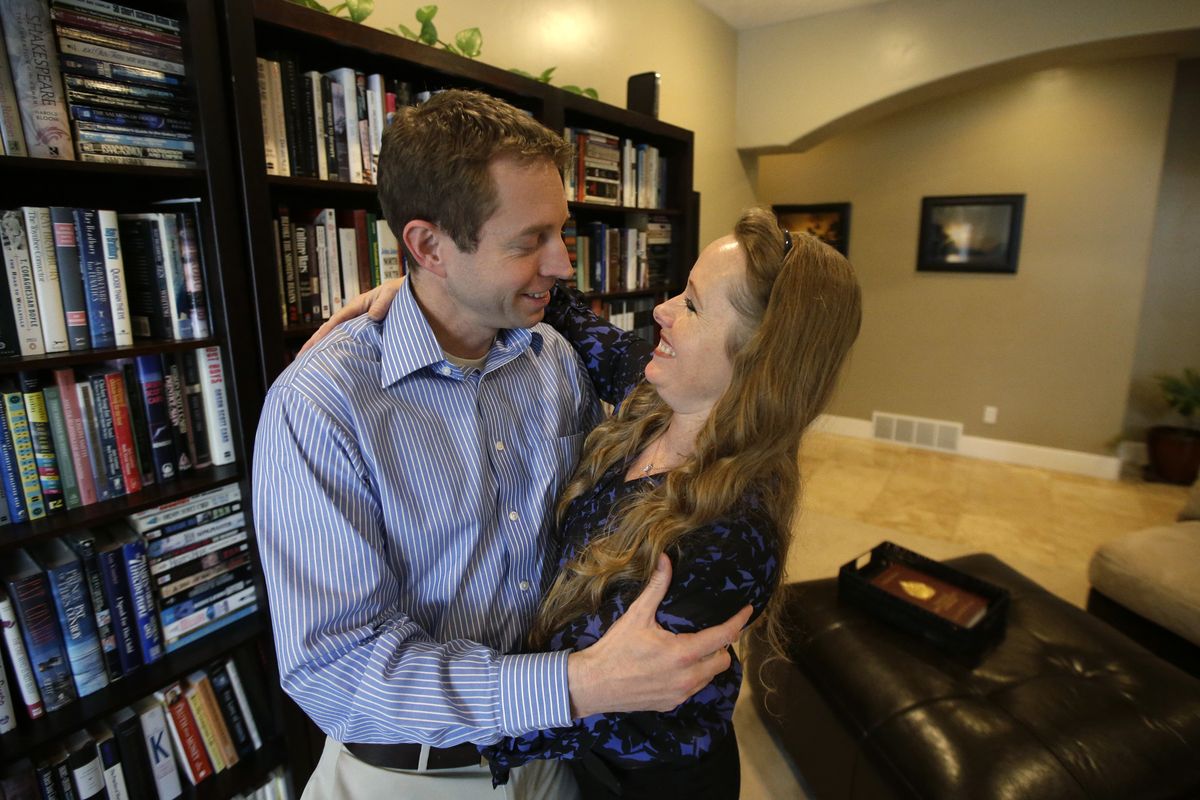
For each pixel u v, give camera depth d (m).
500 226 0.80
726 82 3.79
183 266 1.21
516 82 1.78
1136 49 3.12
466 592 0.90
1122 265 4.01
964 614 1.73
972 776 1.26
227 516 1.36
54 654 1.15
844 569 1.90
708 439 0.81
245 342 1.26
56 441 1.12
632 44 2.96
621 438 1.00
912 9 3.36
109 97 1.07
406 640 0.77
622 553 0.80
